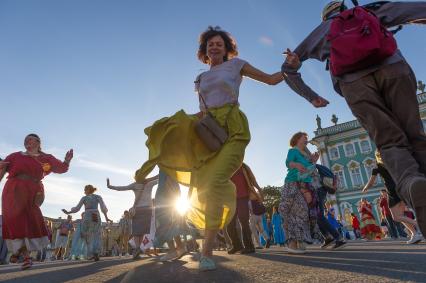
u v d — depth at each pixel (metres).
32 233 4.75
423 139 1.89
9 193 4.74
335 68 2.04
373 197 37.12
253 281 1.88
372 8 2.15
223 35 3.25
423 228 1.56
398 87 1.90
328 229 4.96
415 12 2.01
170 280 2.12
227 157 2.56
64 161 5.25
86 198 7.57
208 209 2.47
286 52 2.34
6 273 3.72
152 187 6.79
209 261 2.46
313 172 5.11
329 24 2.26
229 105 2.78
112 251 18.55
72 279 2.58
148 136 2.62
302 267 2.40
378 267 2.17
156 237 4.41
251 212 8.73
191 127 2.67
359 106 1.97
